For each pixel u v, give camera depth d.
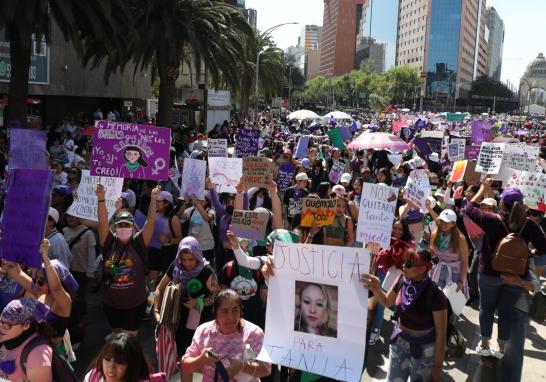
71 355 5.34
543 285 9.16
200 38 23.59
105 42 17.41
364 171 12.20
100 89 32.12
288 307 4.37
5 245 4.62
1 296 5.38
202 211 8.60
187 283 5.65
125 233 6.02
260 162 8.84
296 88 144.75
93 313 8.04
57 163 11.45
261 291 5.70
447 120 58.12
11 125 14.47
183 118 43.12
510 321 6.02
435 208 9.61
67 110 33.50
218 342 4.21
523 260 5.85
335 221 7.86
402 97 133.75
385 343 7.35
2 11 14.59
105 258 6.06
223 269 5.89
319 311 4.29
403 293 4.84
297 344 4.33
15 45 16.77
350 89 151.38
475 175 10.60
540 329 7.84
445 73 160.25
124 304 6.02
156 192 6.27
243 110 47.38
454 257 6.93
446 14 158.62
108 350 3.44
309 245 4.32
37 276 4.95
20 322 3.84
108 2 16.42
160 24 22.20
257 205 9.70
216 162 9.67
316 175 14.27
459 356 5.39
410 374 4.86
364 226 6.59
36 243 4.52
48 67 25.91
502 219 6.06
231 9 26.14
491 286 6.15
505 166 10.27
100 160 6.48
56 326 4.79
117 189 7.32
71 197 8.54
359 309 4.19
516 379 5.83
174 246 8.42
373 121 57.97
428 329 4.74
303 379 4.91
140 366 3.52
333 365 4.20
